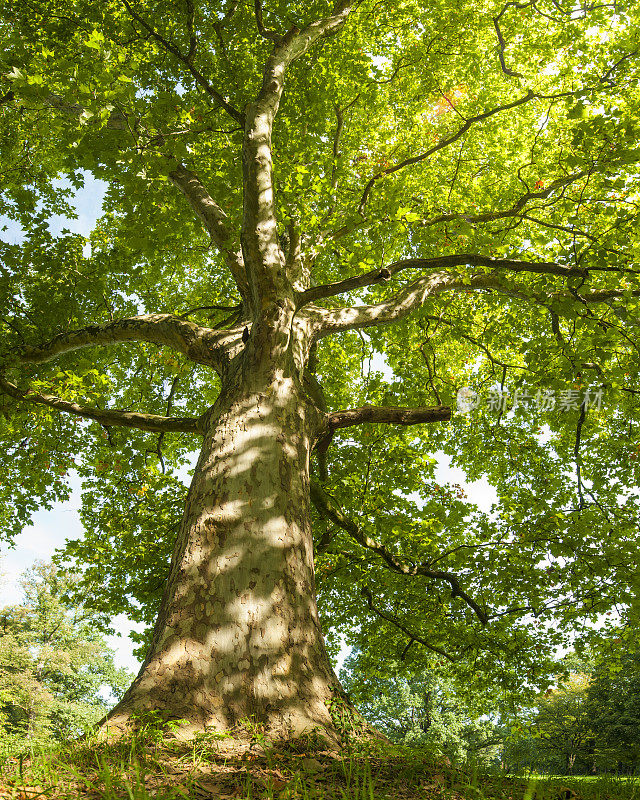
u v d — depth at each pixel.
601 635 10.82
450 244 8.49
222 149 10.27
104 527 11.89
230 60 10.77
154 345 12.30
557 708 26.03
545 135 11.41
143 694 3.97
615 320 10.21
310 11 10.46
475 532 11.05
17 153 12.38
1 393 8.58
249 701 4.04
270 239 6.27
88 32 8.95
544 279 8.61
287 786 2.78
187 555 4.82
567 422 11.52
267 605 4.55
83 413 8.10
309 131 11.11
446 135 11.60
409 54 11.27
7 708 29.00
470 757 3.92
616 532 10.41
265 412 5.77
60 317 10.37
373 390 11.67
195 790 2.74
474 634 11.28
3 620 34.09
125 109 6.67
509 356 13.09
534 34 11.05
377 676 12.91
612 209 8.66
